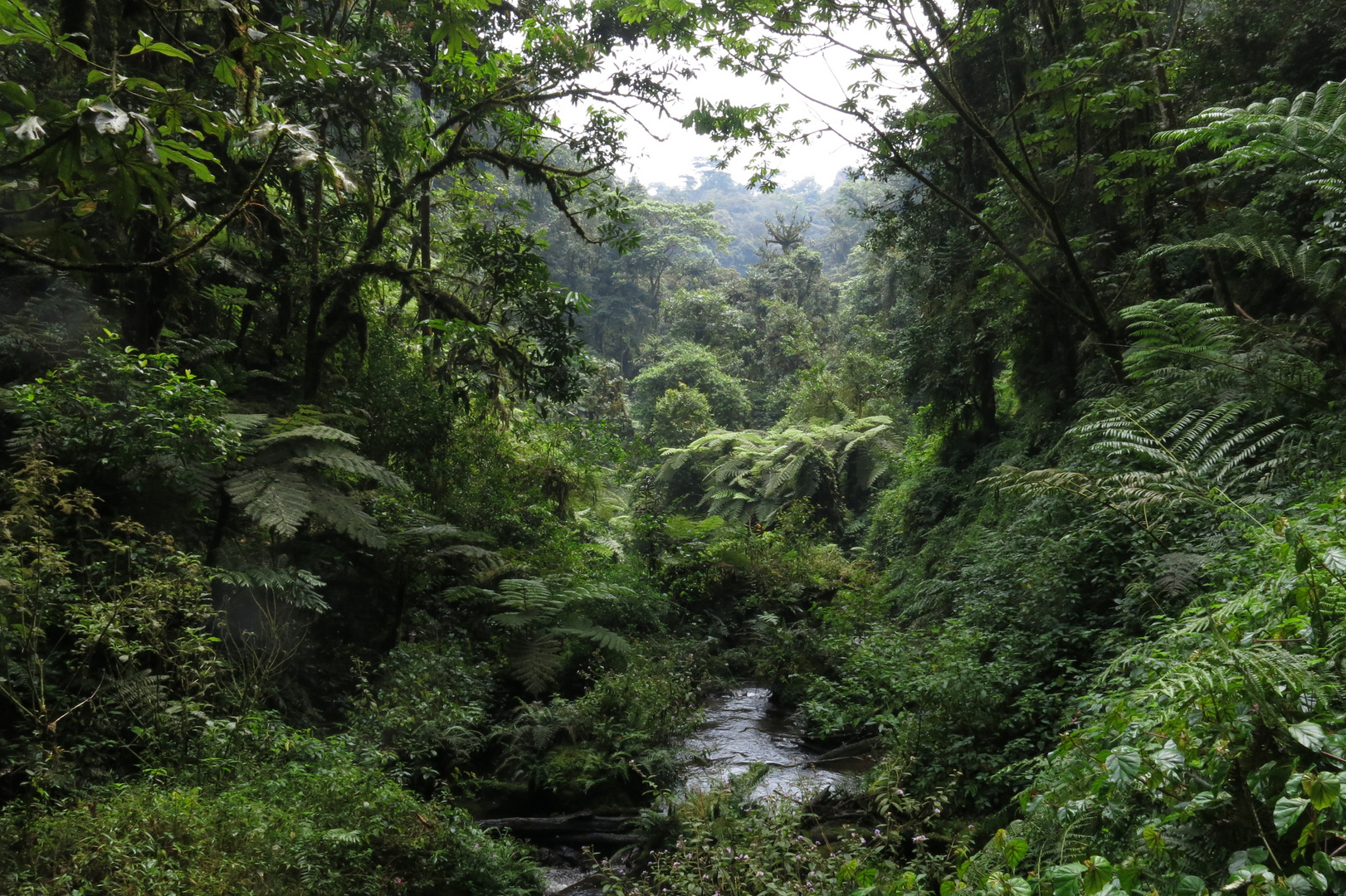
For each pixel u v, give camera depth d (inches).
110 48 231.8
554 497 472.7
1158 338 232.7
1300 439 192.5
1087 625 213.3
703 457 849.5
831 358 1145.4
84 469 192.5
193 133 72.1
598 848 206.8
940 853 168.7
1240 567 154.9
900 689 210.5
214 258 269.1
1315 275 206.1
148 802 143.1
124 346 248.1
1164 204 316.5
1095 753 95.3
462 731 231.9
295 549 259.4
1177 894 69.7
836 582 500.7
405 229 382.9
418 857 160.9
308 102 287.0
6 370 224.7
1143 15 275.9
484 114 323.9
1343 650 88.8
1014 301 384.2
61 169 65.8
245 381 292.5
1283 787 74.7
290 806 152.7
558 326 339.9
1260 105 207.8
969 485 445.7
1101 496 201.3
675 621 446.9
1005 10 392.2
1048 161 383.9
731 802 195.0
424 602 309.3
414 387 357.1
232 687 198.4
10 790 144.9
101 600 171.9
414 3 319.3
